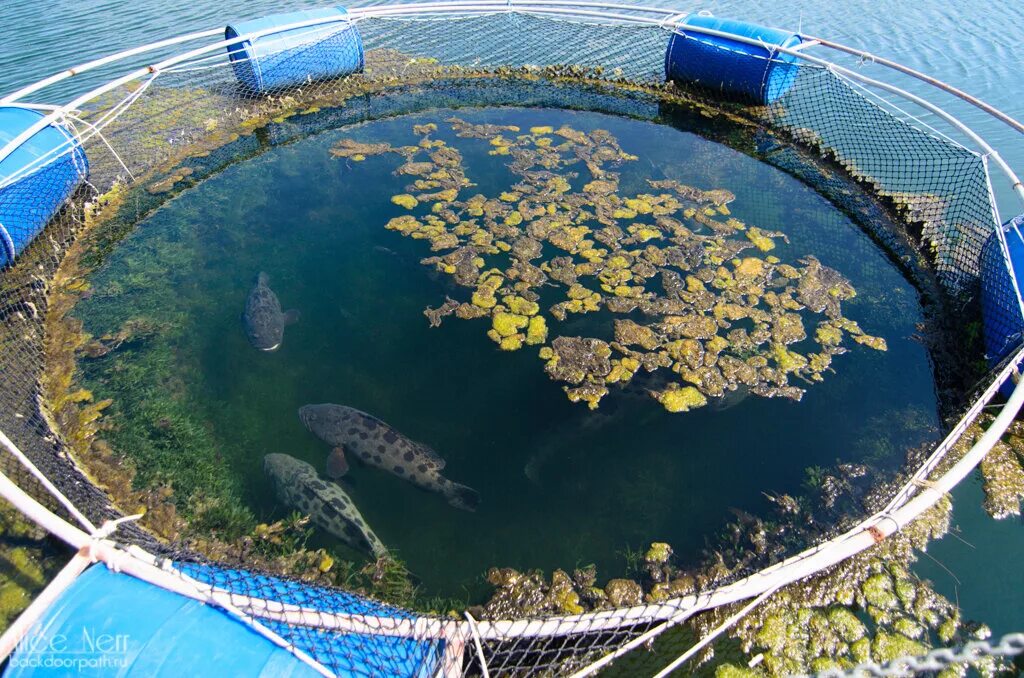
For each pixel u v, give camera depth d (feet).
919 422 6.62
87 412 6.89
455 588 5.49
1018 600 5.12
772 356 7.38
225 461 6.48
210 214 9.98
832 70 10.78
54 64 13.41
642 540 5.78
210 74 13.30
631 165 11.09
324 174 10.88
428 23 15.49
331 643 3.92
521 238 9.26
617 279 8.50
